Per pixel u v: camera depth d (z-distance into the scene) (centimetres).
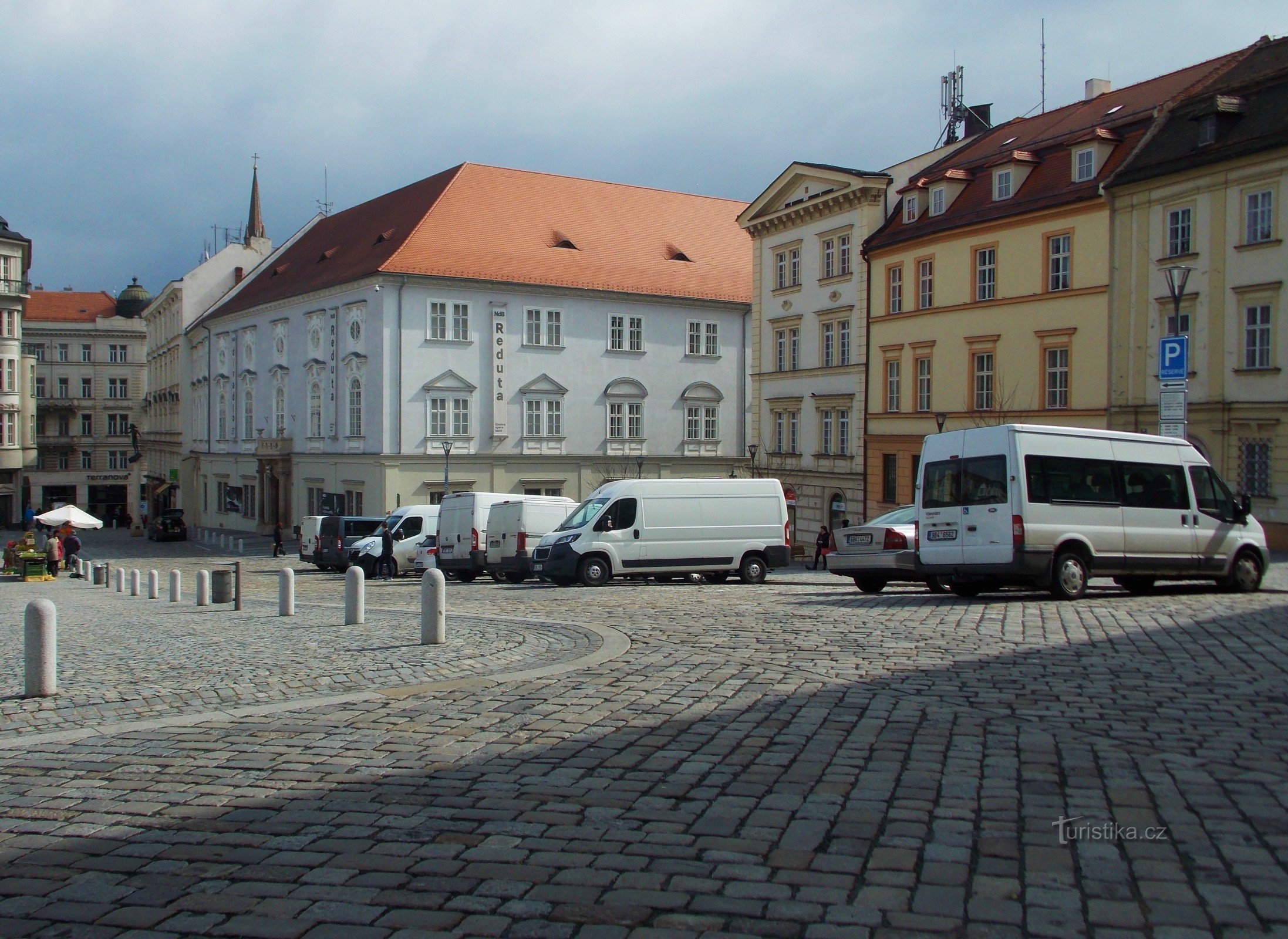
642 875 559
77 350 11644
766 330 5572
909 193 4669
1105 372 3822
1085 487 1930
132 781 762
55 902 543
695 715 920
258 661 1319
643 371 6562
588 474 6388
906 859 576
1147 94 4119
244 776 764
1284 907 509
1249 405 3406
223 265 8919
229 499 7888
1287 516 3309
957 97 5916
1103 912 505
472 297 6025
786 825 633
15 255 8338
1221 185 3472
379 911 522
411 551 4134
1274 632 1401
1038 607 1734
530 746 828
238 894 548
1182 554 2025
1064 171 4041
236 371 7750
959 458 1955
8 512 8812
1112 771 735
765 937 486
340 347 6250
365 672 1198
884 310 4775
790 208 5281
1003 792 689
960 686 1038
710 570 2773
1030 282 4088
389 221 6500
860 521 4916
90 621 2111
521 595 2356
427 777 749
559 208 6706
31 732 934
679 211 7238
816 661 1194
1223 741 815
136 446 8675
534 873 565
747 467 6925
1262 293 3366
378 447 5859
